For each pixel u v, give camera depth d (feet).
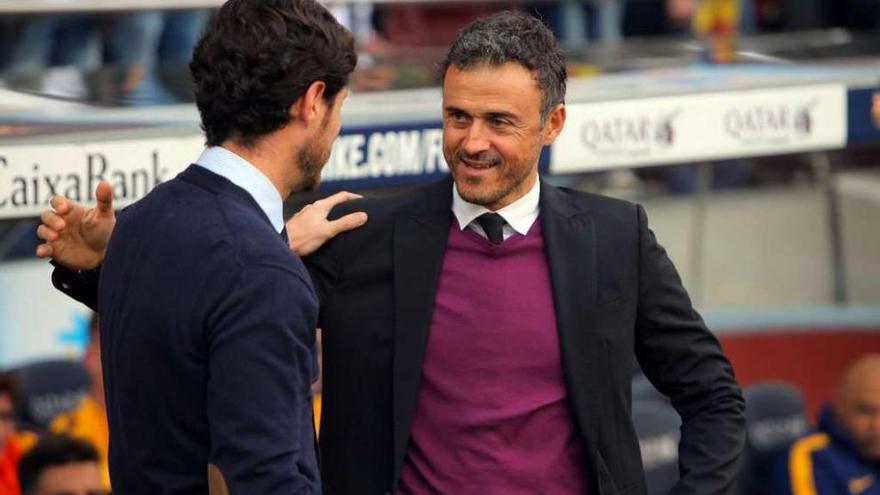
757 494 75.15
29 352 69.56
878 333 86.79
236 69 33.45
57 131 44.62
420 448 37.68
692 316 39.58
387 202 39.24
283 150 34.12
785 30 100.58
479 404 37.52
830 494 71.05
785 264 88.07
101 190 37.65
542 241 38.37
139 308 33.04
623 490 38.32
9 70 68.85
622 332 38.45
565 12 86.43
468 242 38.24
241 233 32.81
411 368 37.58
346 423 38.37
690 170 86.38
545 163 49.93
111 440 34.55
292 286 32.60
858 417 70.74
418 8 78.54
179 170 44.91
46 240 38.19
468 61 36.63
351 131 47.60
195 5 55.06
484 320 37.70
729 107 52.90
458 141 36.94
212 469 32.09
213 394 32.07
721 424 39.29
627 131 51.29
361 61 61.98
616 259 38.55
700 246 86.99
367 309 38.24
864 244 88.94
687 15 95.91
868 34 76.95
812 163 88.12
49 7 54.44
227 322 32.12
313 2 34.45
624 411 38.58
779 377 85.61
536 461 37.58
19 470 58.59
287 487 31.91
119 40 71.31
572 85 54.08
